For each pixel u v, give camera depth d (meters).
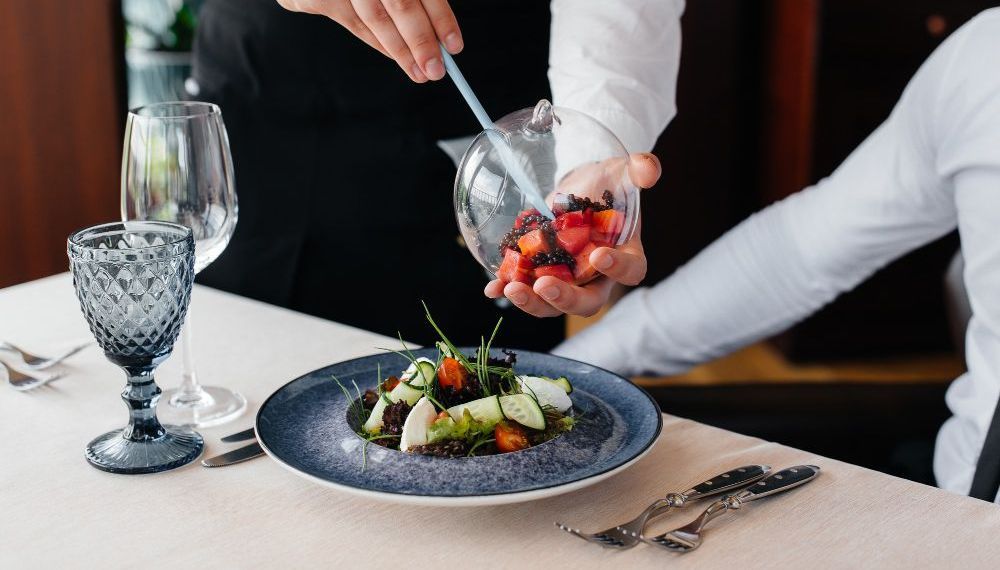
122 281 0.69
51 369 0.91
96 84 2.45
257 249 1.61
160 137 0.79
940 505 0.66
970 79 1.01
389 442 0.69
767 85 2.83
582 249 0.78
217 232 0.83
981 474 0.89
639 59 1.11
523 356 0.85
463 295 1.64
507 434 0.68
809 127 2.65
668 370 1.25
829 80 2.61
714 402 1.07
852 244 1.15
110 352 0.72
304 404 0.76
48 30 2.35
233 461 0.73
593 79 1.10
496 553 0.61
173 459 0.72
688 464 0.73
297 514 0.66
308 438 0.71
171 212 0.80
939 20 2.59
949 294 1.10
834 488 0.69
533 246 0.78
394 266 1.61
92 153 2.49
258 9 1.46
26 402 0.84
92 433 0.78
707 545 0.62
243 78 1.51
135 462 0.72
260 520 0.65
